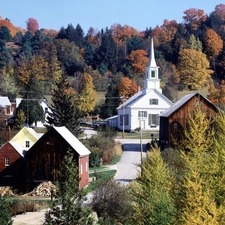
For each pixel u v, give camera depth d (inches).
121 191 1987.0
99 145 3481.8
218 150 1117.7
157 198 1261.1
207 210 1010.1
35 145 2810.0
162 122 3582.7
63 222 1354.6
